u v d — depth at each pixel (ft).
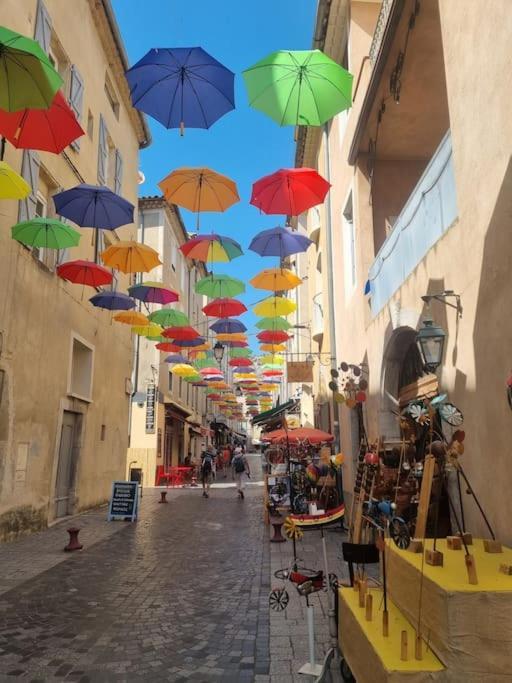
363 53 37.19
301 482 43.80
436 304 20.45
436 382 21.74
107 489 53.42
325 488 38.96
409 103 29.84
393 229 27.07
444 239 19.69
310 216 66.95
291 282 41.11
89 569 26.35
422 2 23.11
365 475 17.80
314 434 41.04
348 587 14.69
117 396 57.06
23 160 33.58
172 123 20.30
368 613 11.77
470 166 17.10
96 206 28.99
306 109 19.25
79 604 20.68
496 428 15.08
